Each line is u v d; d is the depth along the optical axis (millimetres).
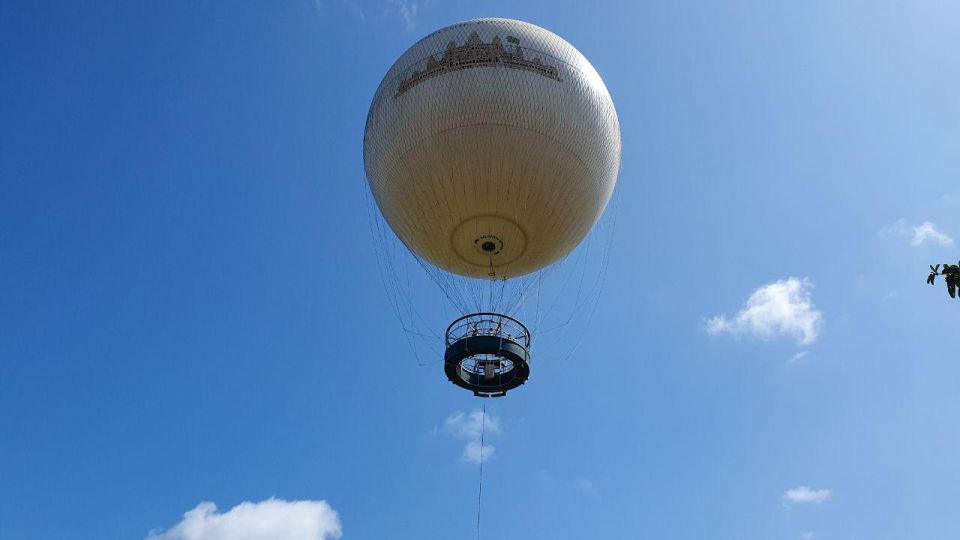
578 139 35469
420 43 36969
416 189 36250
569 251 40969
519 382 37875
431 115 34719
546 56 35656
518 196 35812
